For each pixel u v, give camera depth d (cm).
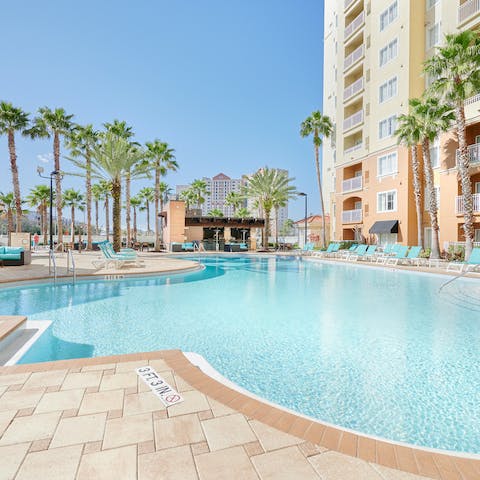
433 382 400
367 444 226
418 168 2145
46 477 188
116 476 189
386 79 2423
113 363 360
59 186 3375
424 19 2234
